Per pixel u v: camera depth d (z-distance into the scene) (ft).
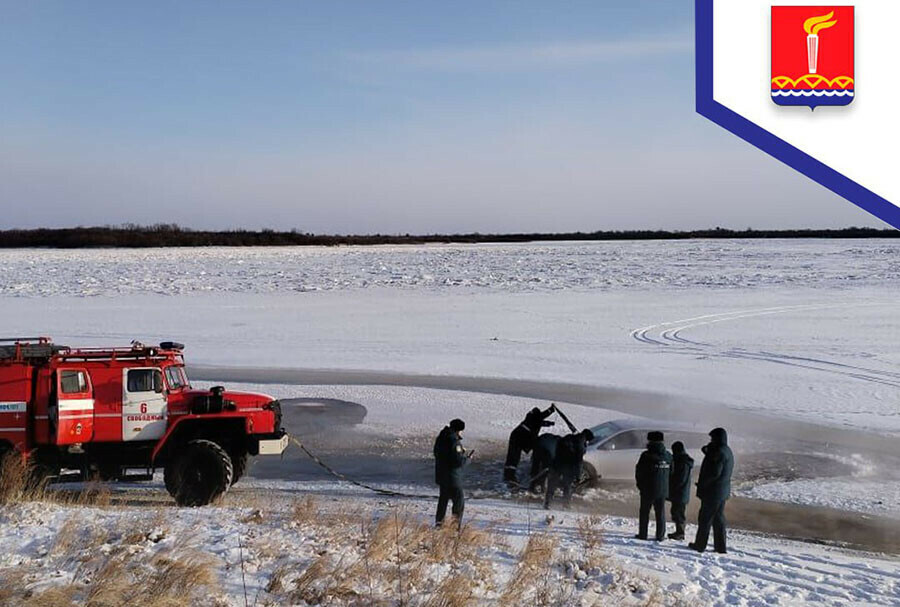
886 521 42.68
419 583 25.25
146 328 130.11
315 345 112.98
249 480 50.29
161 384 44.27
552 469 44.75
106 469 43.96
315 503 39.73
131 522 31.07
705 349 107.34
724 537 34.94
